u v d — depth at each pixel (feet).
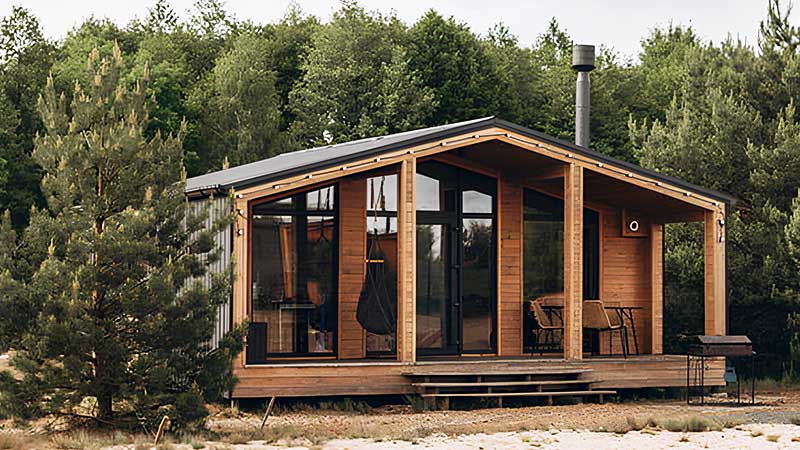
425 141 54.80
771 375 76.38
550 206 64.90
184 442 39.68
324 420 48.62
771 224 74.08
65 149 42.19
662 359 59.62
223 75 140.36
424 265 61.67
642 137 84.64
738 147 77.41
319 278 58.13
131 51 173.37
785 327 75.20
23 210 117.50
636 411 52.95
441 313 61.87
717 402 58.13
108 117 44.04
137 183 43.04
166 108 134.31
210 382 42.11
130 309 41.19
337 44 143.95
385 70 136.67
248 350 51.39
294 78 157.28
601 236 66.49
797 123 75.10
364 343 58.85
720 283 61.00
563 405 56.39
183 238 43.29
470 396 54.54
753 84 78.84
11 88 121.39
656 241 66.90
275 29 168.14
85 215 41.96
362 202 59.21
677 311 77.82
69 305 40.01
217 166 135.54
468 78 137.59
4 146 116.57
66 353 40.34
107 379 41.32
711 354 55.57
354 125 138.82
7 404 40.86
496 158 61.05
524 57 156.56
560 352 64.59
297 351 57.36
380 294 56.34
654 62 188.65
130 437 40.63
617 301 66.69
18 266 41.93
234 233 50.52
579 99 73.97
